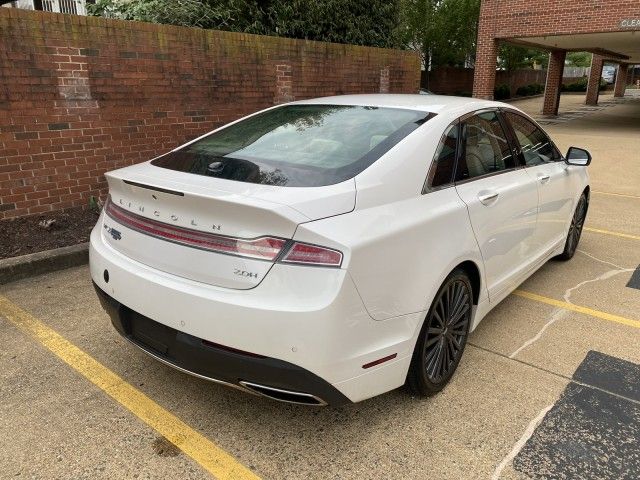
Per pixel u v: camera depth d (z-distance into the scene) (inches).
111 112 235.6
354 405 115.2
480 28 726.5
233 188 95.7
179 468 96.8
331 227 89.7
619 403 117.7
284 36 352.8
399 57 407.2
